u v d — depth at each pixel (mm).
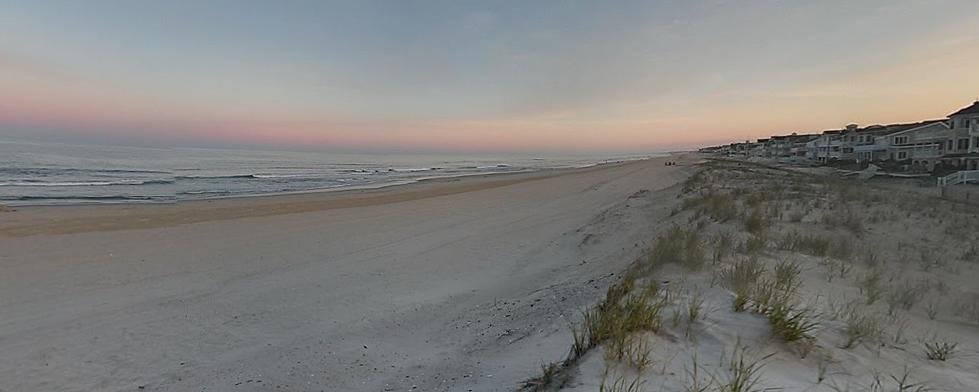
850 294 5336
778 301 4152
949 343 3928
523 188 34000
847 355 3430
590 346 3609
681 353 3301
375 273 9625
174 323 6672
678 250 7215
